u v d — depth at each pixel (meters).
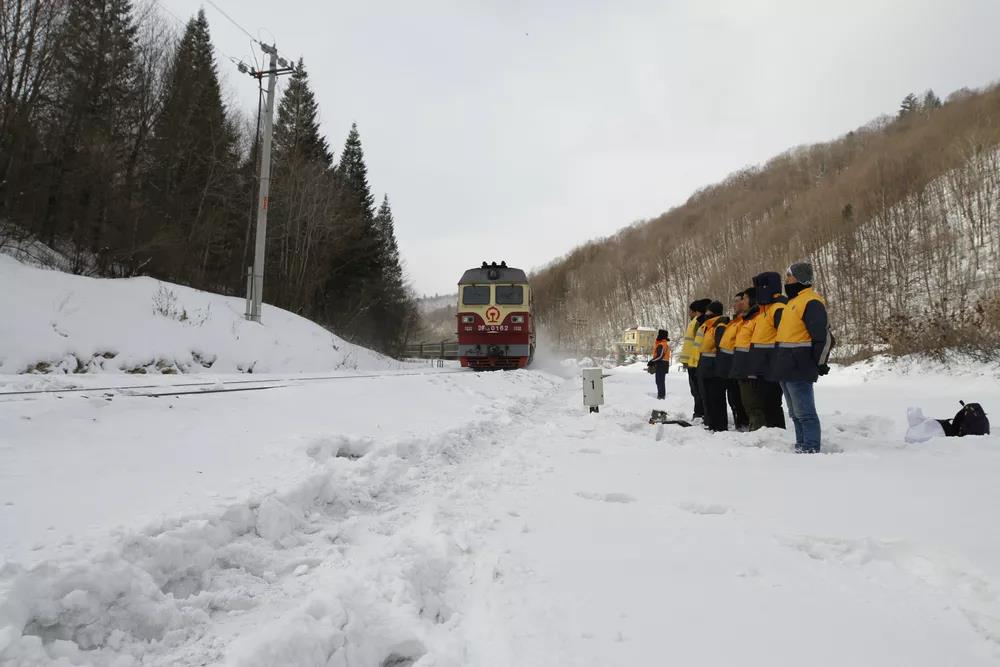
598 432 7.61
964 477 4.28
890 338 20.52
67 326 12.80
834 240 41.12
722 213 108.62
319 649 2.07
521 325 21.08
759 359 6.96
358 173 47.62
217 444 5.20
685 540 3.17
